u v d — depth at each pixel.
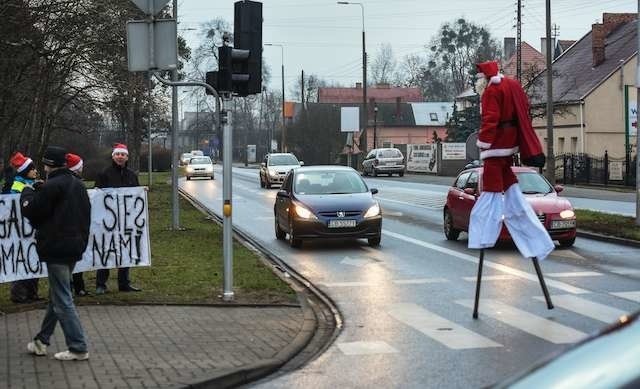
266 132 117.06
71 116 26.58
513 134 8.65
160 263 12.70
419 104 101.75
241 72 9.54
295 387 6.41
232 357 7.05
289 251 15.20
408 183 41.94
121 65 18.91
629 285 10.91
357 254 14.59
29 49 16.12
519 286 10.93
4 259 9.13
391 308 9.57
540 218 14.84
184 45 41.06
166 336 7.82
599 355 2.52
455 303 9.79
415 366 6.93
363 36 58.41
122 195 10.15
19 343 7.41
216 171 68.56
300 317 8.81
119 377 6.31
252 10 9.69
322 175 16.81
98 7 16.69
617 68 48.31
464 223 15.83
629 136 43.94
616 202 26.58
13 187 9.28
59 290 6.74
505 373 6.62
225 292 9.66
